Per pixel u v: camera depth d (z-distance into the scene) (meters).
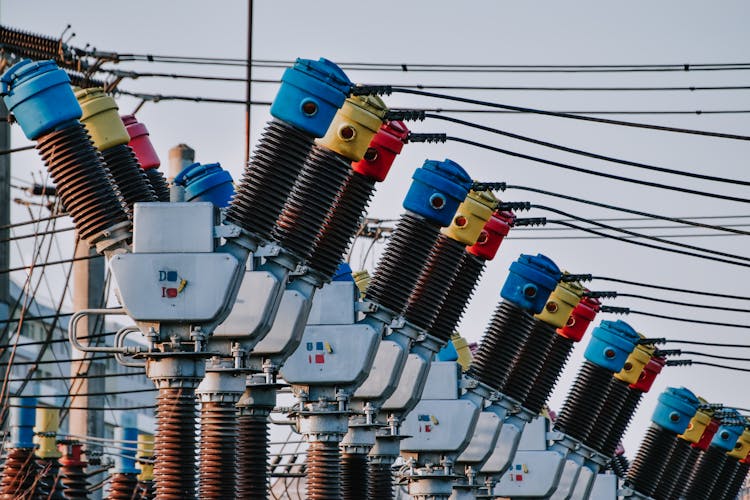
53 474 44.03
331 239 35.84
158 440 31.05
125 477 47.28
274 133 32.31
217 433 32.75
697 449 70.75
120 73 47.16
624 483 66.06
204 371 31.44
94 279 53.72
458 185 39.97
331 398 39.00
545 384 52.06
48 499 38.78
